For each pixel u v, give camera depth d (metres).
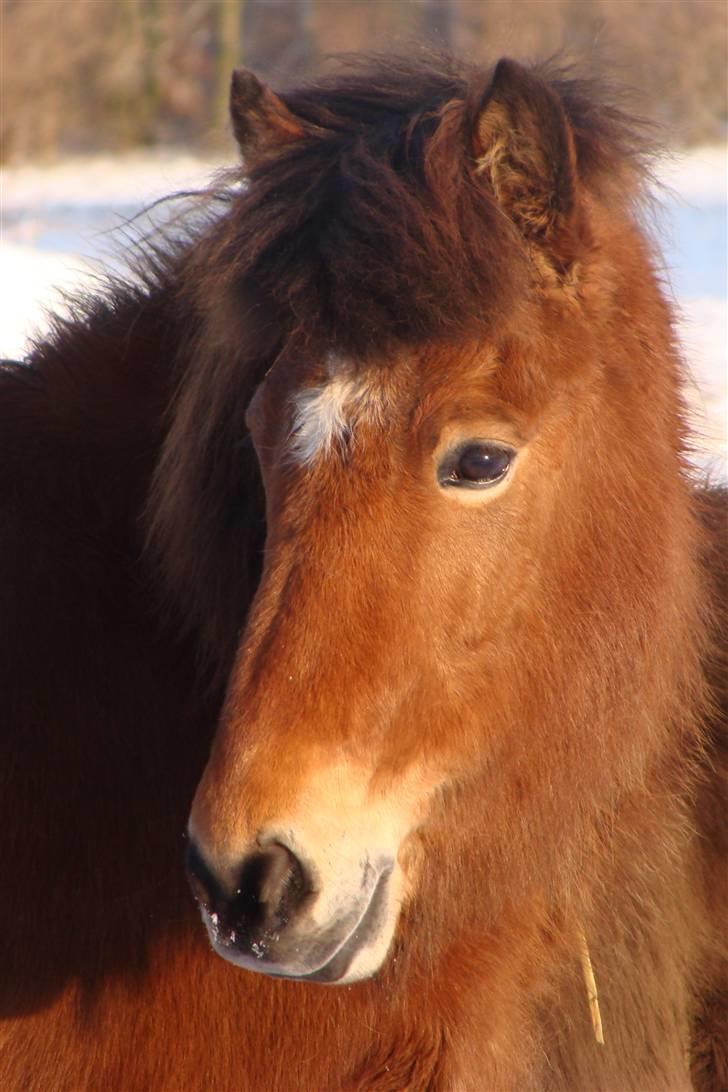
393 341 4.04
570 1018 5.64
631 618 4.75
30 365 5.54
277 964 3.98
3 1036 5.08
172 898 5.02
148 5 43.09
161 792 5.06
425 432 4.09
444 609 4.18
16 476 5.20
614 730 4.86
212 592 4.89
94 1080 5.09
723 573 5.84
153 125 43.03
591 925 5.51
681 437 5.16
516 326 4.12
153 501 4.90
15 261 21.55
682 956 5.88
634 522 4.70
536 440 4.30
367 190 4.12
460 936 4.99
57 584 5.10
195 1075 5.05
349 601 4.02
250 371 4.56
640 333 4.72
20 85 41.03
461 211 4.13
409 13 32.84
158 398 5.28
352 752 4.06
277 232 4.18
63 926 5.00
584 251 4.42
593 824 5.14
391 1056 5.02
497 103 4.22
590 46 7.24
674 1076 5.95
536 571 4.41
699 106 32.19
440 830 4.52
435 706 4.23
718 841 5.80
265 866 3.93
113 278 5.65
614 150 4.84
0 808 4.97
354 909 4.09
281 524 4.12
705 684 5.60
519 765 4.61
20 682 5.03
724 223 24.25
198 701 5.10
